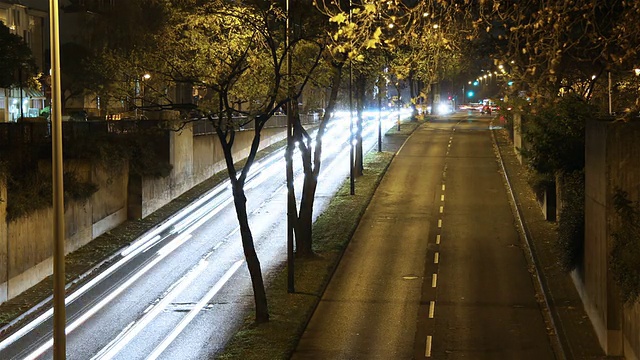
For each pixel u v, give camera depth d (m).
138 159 43.66
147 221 42.28
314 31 29.08
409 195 49.84
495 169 59.06
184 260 34.78
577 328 23.67
